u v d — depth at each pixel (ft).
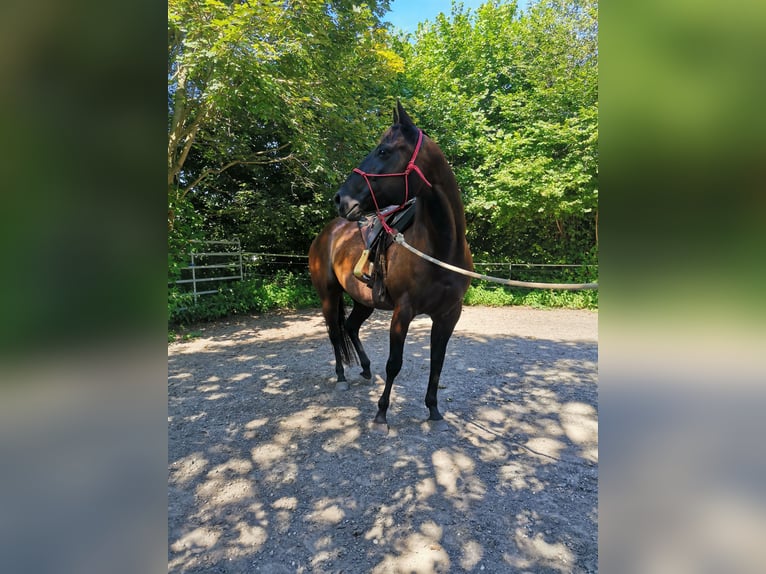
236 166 28.58
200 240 23.58
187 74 16.39
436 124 33.47
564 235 33.47
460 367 14.44
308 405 11.02
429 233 8.34
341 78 21.40
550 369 14.23
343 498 7.01
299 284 31.17
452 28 40.42
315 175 27.20
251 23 14.61
